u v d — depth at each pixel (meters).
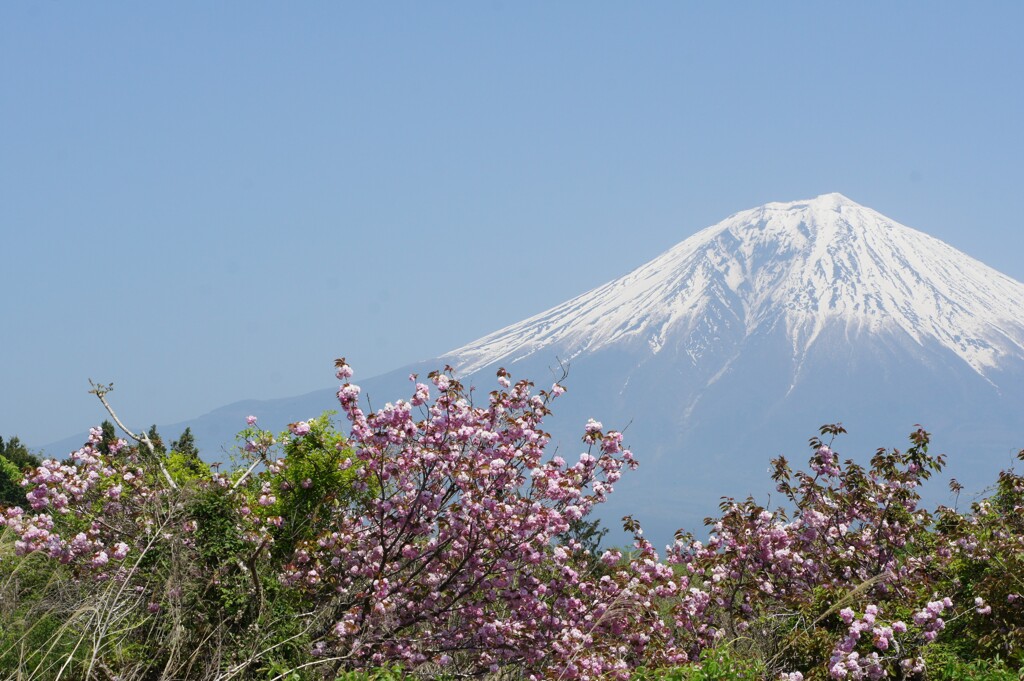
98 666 12.05
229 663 12.89
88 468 17.50
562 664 14.54
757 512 17.41
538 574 16.30
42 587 13.95
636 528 16.42
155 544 14.38
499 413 16.25
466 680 15.80
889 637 13.91
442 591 15.94
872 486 17.86
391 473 16.12
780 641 15.30
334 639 14.98
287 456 17.77
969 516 18.36
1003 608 15.33
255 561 14.32
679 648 15.48
